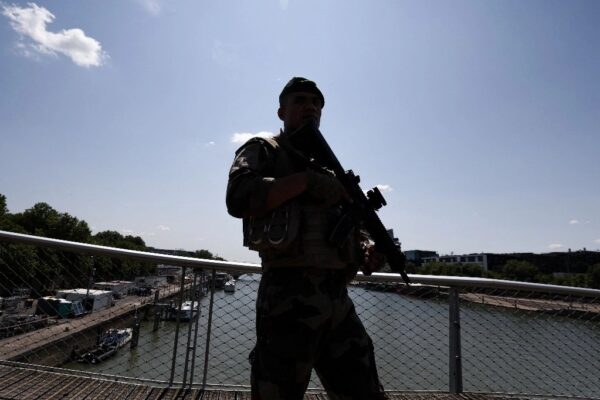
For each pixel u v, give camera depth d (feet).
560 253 439.22
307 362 5.03
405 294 11.44
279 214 5.18
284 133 5.89
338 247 5.39
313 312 5.08
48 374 10.03
